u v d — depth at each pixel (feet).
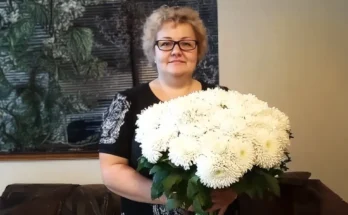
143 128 3.14
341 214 5.43
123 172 3.84
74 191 6.44
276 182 2.98
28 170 7.12
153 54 4.29
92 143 6.98
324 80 6.78
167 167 2.96
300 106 6.84
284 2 6.61
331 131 6.91
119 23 6.68
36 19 6.69
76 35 6.72
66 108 6.90
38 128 6.96
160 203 3.76
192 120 2.98
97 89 6.84
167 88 4.33
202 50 4.33
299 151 6.98
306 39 6.68
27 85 6.86
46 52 6.77
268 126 3.01
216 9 6.61
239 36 6.67
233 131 2.84
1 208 6.13
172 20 4.07
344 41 6.68
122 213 4.25
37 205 6.11
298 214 5.64
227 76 6.77
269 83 6.79
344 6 6.61
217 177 2.73
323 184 6.50
